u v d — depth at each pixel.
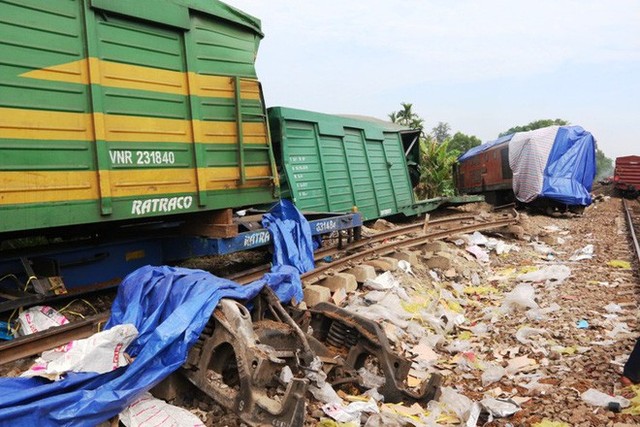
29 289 5.68
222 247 7.01
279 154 11.11
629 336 6.57
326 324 5.48
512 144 21.80
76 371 3.62
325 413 4.19
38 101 4.85
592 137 21.86
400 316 7.04
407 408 4.61
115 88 5.52
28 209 4.76
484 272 10.99
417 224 13.57
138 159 5.75
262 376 3.70
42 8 4.89
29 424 3.20
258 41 7.72
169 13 6.06
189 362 3.94
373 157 15.07
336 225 9.71
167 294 4.22
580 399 4.84
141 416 3.59
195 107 6.44
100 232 7.10
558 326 7.18
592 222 19.30
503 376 5.65
